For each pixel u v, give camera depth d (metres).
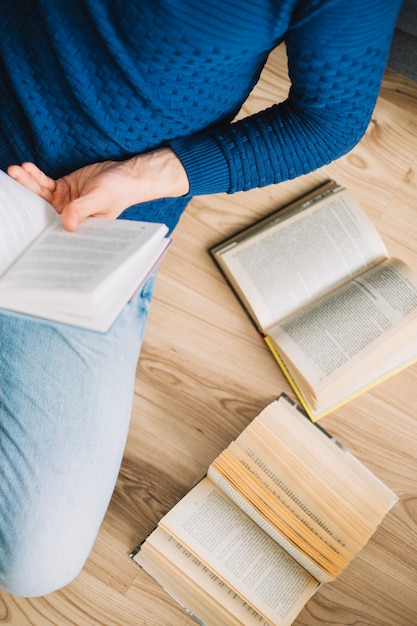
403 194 1.08
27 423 0.71
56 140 0.63
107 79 0.56
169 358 1.01
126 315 0.75
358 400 1.00
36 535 0.73
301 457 0.90
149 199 0.63
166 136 0.62
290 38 0.53
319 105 0.57
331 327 0.94
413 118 1.10
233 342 1.02
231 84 0.58
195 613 0.87
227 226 1.05
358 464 0.94
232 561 0.87
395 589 0.95
